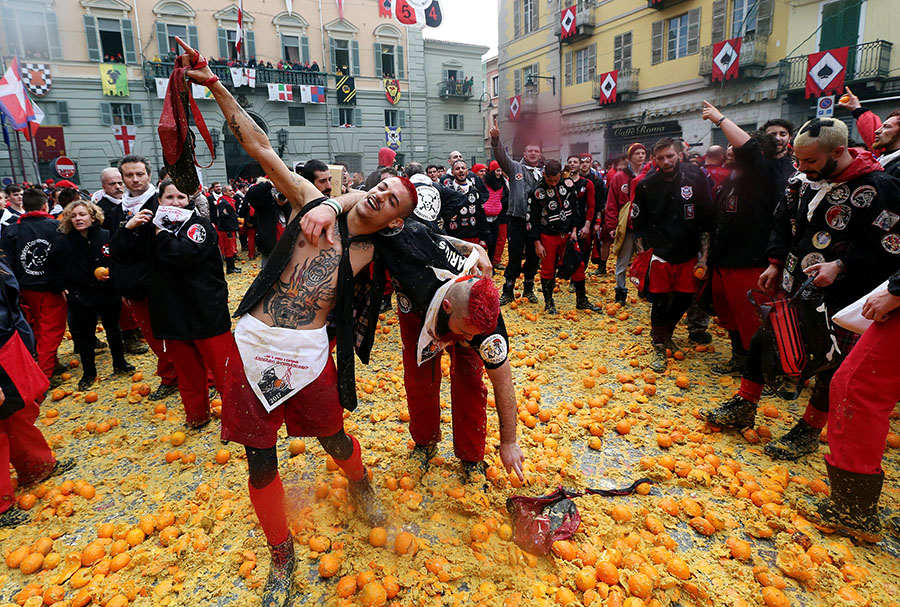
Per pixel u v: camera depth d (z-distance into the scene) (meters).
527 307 7.04
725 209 4.16
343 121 30.86
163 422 4.04
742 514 2.74
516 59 22.17
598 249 8.74
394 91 31.48
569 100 21.75
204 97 25.91
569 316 6.41
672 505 2.77
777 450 3.28
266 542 2.64
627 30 19.33
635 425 3.72
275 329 2.19
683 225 4.53
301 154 29.84
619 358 5.06
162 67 25.19
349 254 2.29
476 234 7.60
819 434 3.23
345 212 2.29
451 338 2.44
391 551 2.54
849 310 2.58
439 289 2.30
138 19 25.05
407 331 2.90
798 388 3.23
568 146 22.38
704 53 16.75
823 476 3.06
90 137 24.77
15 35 22.91
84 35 24.05
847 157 2.87
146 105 25.69
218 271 3.69
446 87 33.72
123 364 5.09
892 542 2.57
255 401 2.21
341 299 2.27
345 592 2.28
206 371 4.15
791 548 2.46
